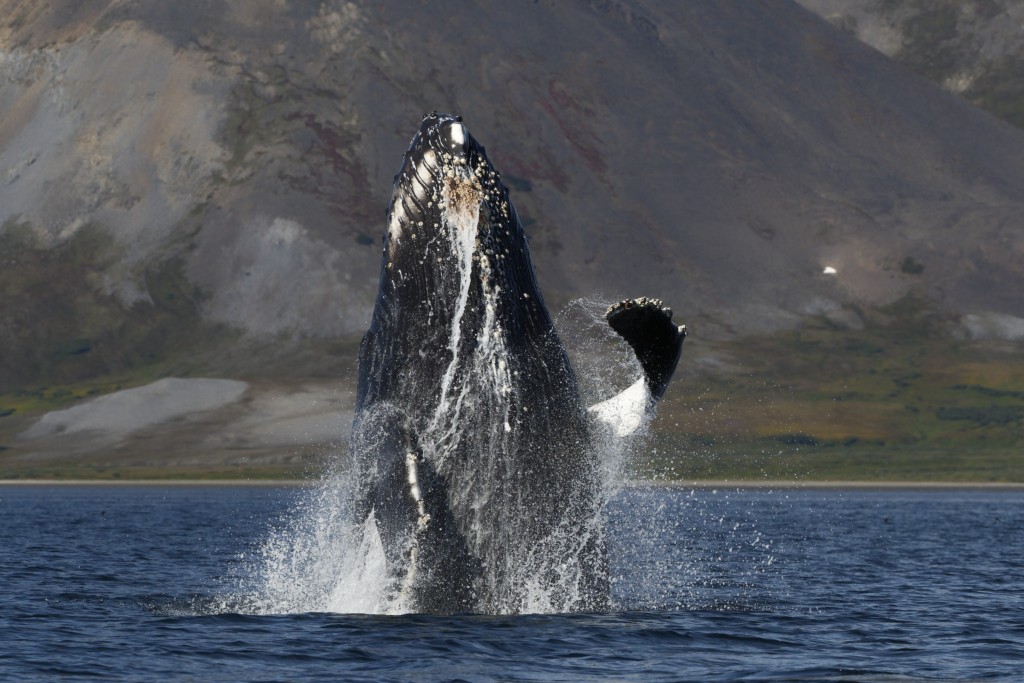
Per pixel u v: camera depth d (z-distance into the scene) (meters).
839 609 103.19
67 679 67.69
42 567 145.62
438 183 76.56
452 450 75.44
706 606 102.06
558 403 77.38
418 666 68.12
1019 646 82.06
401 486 73.50
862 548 196.50
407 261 77.00
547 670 67.75
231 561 158.88
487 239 76.69
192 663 71.75
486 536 76.06
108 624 87.62
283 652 73.56
